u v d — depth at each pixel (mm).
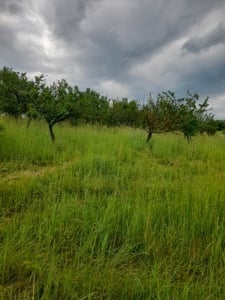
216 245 3639
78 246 3775
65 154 9828
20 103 17969
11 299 2779
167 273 3129
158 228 4285
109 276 3068
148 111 14406
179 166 9562
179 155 11992
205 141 16359
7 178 6977
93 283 2922
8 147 9555
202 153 12438
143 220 4289
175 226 4289
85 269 3094
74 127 17484
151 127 14414
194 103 15094
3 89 17594
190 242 3904
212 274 3066
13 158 9117
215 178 6375
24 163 8680
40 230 3797
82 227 4113
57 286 2809
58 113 11930
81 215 4508
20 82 17703
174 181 6578
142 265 3398
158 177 7164
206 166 9547
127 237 3980
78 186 6188
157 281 2822
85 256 3520
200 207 4598
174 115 14398
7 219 4391
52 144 11281
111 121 24672
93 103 22516
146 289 2902
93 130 17266
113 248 3805
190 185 5965
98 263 3318
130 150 10969
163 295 2752
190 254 3709
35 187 6031
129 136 15320
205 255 3705
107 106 24531
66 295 2811
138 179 6930
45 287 2830
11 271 3160
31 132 13078
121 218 4418
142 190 5695
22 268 3197
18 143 10047
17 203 5078
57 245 3678
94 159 8352
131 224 4148
